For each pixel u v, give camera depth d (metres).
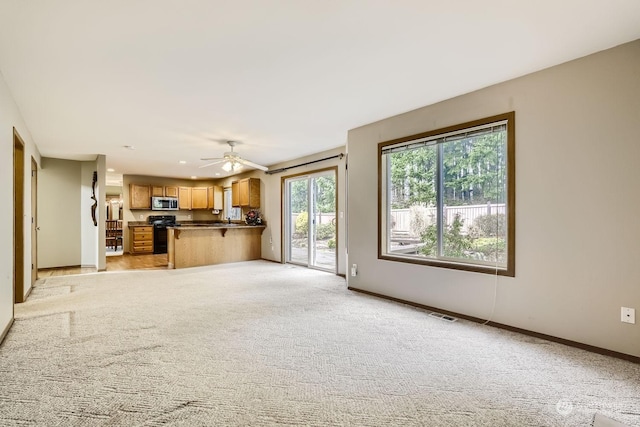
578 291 2.62
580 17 2.06
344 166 5.74
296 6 1.93
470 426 1.68
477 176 3.36
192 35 2.23
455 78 2.99
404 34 2.26
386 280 4.18
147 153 6.18
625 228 2.41
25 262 4.23
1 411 1.76
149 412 1.77
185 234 6.80
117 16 2.00
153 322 3.26
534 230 2.87
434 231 3.76
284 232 7.31
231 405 1.84
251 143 5.49
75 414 1.75
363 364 2.36
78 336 2.87
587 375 2.19
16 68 2.68
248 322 3.26
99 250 6.25
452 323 3.24
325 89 3.22
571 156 2.66
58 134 4.76
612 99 2.45
